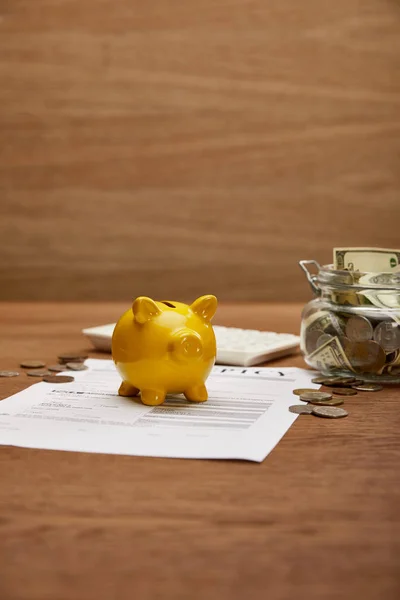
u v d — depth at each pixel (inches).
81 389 29.7
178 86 64.4
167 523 17.0
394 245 65.1
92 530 16.6
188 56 64.2
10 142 65.1
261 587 14.3
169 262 65.7
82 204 65.4
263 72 64.2
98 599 13.9
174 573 14.8
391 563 15.2
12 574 14.7
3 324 49.3
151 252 65.7
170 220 65.4
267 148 64.7
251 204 65.1
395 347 30.2
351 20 63.6
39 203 65.5
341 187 64.9
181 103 64.4
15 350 39.2
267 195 65.0
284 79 64.1
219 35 63.9
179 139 64.7
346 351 30.7
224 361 35.6
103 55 64.2
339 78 64.1
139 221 65.4
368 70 64.0
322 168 64.8
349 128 64.4
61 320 51.5
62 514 17.5
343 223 65.2
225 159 64.8
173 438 23.1
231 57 64.1
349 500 18.4
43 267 66.1
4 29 64.3
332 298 31.5
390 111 64.3
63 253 65.9
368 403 28.1
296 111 64.4
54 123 64.8
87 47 64.2
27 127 64.9
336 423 25.3
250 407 27.0
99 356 37.6
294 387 30.4
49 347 40.2
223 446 22.3
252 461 21.2
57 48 64.3
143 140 64.7
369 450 22.5
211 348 27.6
